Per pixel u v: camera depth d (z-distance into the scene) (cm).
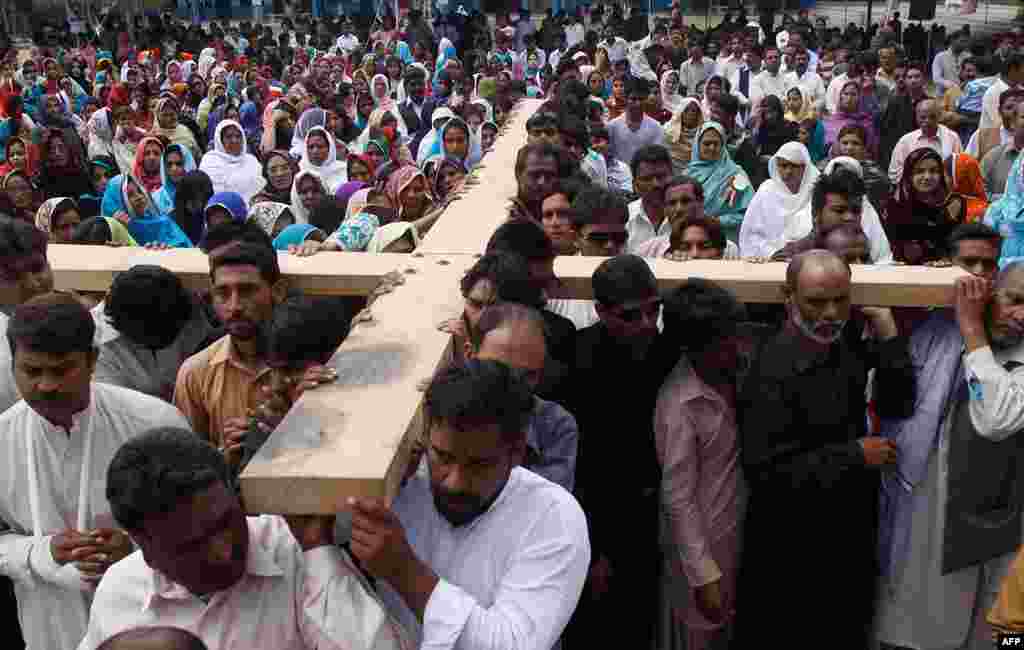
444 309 226
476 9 2772
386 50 1870
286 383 210
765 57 1355
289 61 1945
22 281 256
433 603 157
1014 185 516
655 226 480
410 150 964
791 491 245
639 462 264
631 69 1526
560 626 173
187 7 3044
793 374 242
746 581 266
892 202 484
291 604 165
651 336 249
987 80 1049
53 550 207
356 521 151
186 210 604
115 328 259
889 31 1705
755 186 750
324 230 526
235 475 208
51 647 222
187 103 1315
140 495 145
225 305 241
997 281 239
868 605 278
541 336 202
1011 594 216
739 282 251
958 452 251
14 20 2650
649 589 278
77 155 732
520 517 176
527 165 371
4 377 241
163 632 137
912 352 256
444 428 157
